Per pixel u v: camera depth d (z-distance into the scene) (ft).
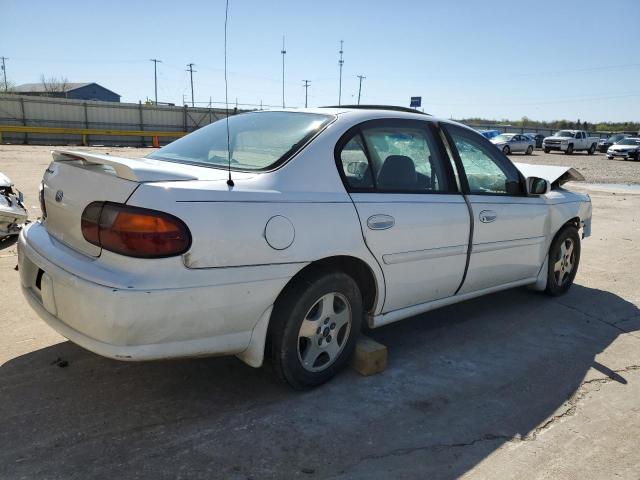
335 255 9.89
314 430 9.16
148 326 7.98
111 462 8.02
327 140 10.36
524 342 13.47
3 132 98.17
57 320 8.82
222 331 8.79
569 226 16.74
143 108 121.39
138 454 8.25
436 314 15.17
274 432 9.02
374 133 11.22
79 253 8.75
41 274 9.59
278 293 9.18
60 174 9.59
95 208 8.39
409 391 10.68
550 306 16.28
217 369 11.09
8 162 52.60
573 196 16.92
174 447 8.47
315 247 9.53
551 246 16.17
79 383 10.24
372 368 11.23
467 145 13.28
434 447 8.88
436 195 12.02
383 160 11.22
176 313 8.14
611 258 23.18
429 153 12.25
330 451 8.61
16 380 10.22
